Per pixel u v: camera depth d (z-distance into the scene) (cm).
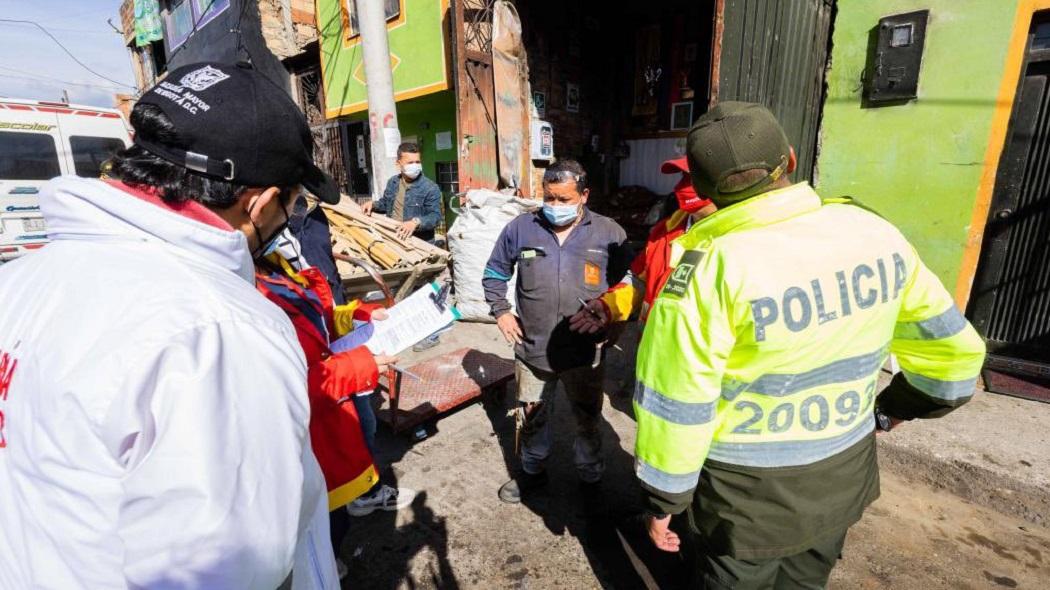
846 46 357
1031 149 321
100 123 677
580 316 212
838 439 113
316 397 136
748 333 101
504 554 221
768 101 335
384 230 484
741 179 107
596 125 828
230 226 78
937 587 202
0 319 71
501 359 380
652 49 795
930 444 271
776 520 112
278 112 80
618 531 231
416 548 224
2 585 67
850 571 210
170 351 57
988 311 353
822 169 380
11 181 611
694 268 106
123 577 59
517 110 643
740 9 331
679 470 110
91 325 60
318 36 868
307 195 253
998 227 340
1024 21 293
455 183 830
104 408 57
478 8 646
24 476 63
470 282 501
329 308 167
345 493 148
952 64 318
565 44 740
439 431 321
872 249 108
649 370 112
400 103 772
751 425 110
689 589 144
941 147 330
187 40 1222
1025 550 221
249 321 65
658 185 837
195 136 71
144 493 55
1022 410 301
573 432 321
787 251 101
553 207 217
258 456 60
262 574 60
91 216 68
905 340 127
